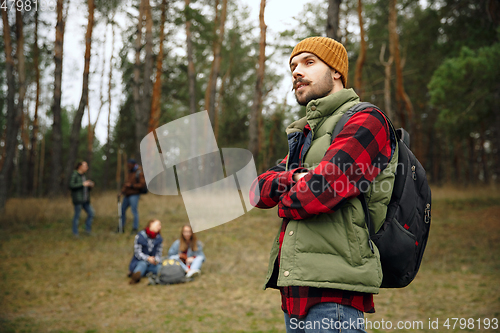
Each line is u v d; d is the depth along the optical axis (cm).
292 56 126
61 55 1370
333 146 104
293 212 106
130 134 2328
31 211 990
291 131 128
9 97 1184
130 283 524
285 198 107
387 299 452
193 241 568
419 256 116
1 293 471
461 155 2866
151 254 565
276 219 1035
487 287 484
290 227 111
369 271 101
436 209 1253
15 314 402
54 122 1462
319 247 104
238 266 616
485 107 1104
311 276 102
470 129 1205
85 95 1448
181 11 1683
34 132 2244
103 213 1088
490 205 1233
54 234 834
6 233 836
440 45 1227
